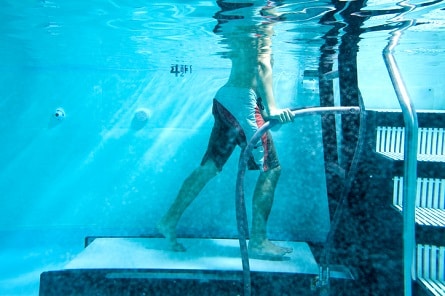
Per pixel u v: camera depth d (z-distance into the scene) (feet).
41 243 19.94
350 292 12.44
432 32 15.08
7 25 14.90
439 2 11.01
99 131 20.20
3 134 20.21
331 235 11.39
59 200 20.22
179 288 12.66
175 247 14.99
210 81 20.57
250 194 19.11
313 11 12.09
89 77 20.40
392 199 11.90
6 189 20.21
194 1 11.28
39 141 20.24
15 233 20.12
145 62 20.39
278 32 15.11
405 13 12.27
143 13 12.82
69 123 20.26
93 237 17.06
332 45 17.30
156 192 19.92
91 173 20.12
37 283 16.49
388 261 11.32
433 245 9.85
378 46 17.65
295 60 20.26
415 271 10.02
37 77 20.42
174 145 20.02
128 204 19.99
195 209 19.34
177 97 20.33
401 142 14.11
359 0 10.89
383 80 21.48
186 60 19.98
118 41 17.12
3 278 16.89
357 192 13.20
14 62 21.39
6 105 20.25
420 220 10.14
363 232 12.71
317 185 19.25
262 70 14.57
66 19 13.85
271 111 14.24
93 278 12.85
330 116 15.90
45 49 18.56
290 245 16.07
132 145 20.08
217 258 14.20
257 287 12.60
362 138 10.60
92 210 20.08
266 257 13.84
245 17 12.98
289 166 19.40
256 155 14.08
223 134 14.83
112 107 20.29
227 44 17.16
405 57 20.56
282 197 19.33
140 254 14.65
